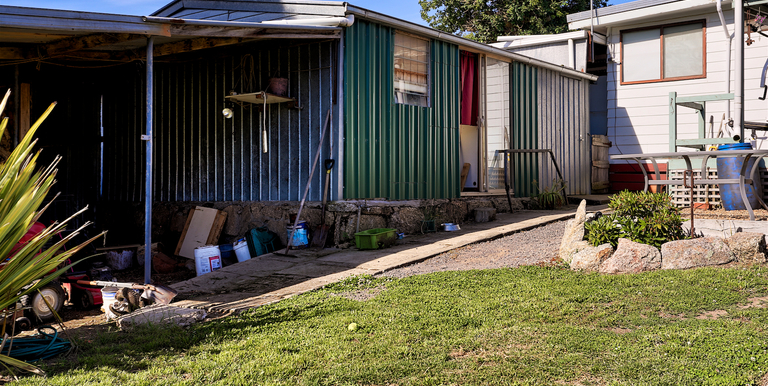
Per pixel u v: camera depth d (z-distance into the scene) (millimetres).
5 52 7695
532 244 8273
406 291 5879
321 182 9078
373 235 8367
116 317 5762
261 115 9930
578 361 3754
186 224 10414
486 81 11906
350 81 8984
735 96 9898
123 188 12297
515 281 6105
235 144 10344
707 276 5703
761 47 13023
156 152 11719
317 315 5199
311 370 3771
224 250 9555
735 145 8539
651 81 14508
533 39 15938
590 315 4762
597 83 15820
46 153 11906
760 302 4879
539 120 13195
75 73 11469
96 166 12633
